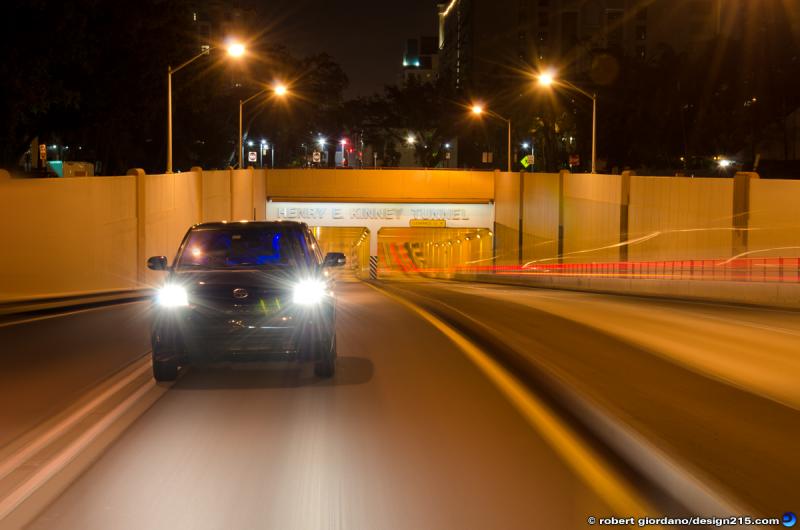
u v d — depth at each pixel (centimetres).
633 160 7975
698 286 3133
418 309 1981
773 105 7106
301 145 10788
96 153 5469
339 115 10894
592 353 1112
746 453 607
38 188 2373
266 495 564
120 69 4444
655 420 708
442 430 745
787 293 2544
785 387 931
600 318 1852
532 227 6144
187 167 7300
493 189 7125
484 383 970
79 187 2683
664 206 3962
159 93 4759
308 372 1043
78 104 4206
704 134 7419
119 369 1070
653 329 1617
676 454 599
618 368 986
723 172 6462
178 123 6469
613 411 744
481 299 2302
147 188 3391
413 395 900
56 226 2500
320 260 1088
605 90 7881
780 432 670
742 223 3275
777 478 548
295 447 686
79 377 1009
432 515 527
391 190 6981
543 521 518
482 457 659
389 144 12862
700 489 533
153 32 4459
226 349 930
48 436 721
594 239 4875
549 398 885
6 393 910
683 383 887
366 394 905
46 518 520
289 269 983
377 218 7144
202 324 927
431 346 1281
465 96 11300
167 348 938
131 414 808
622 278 3956
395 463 641
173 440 709
